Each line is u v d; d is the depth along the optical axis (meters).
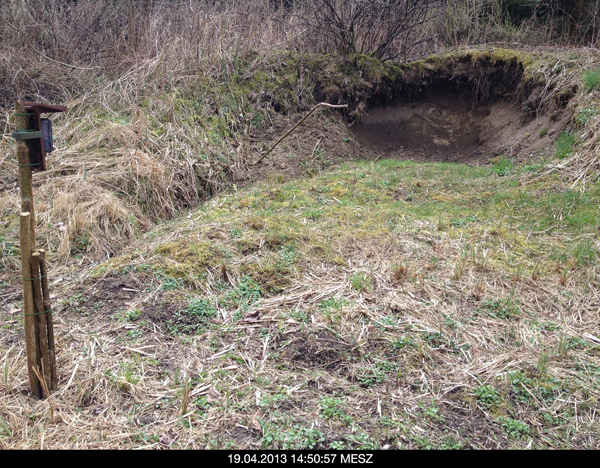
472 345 3.80
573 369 3.62
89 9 9.19
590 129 6.99
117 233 5.68
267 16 9.88
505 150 8.43
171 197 6.53
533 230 5.49
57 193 5.95
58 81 7.94
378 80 9.47
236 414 3.17
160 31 9.18
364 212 5.81
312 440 2.96
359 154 8.63
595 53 8.73
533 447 3.02
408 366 3.61
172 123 7.38
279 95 8.59
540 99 8.41
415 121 9.74
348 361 3.63
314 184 6.70
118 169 6.39
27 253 3.11
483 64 9.52
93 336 3.86
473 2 11.00
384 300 4.22
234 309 4.19
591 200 5.93
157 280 4.48
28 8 8.76
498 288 4.48
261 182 7.21
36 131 3.05
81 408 3.24
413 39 10.54
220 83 8.29
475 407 3.29
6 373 3.35
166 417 3.16
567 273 4.67
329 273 4.61
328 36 9.52
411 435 3.04
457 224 5.56
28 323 3.19
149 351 3.73
